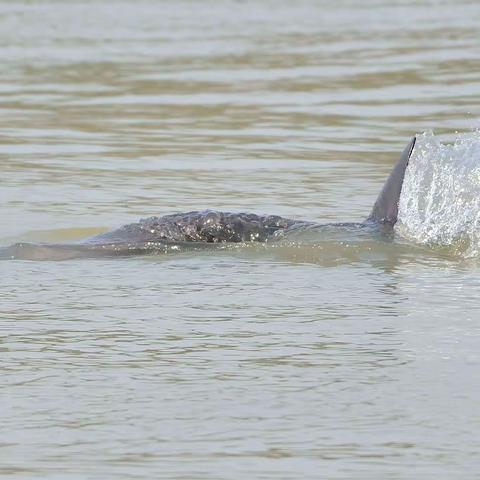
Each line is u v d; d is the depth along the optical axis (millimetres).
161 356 26391
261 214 41656
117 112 65125
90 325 28703
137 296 31328
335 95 69250
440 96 68125
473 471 20484
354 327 28422
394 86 71875
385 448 21406
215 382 24734
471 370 25281
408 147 38375
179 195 45281
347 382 24656
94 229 39875
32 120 62781
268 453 21219
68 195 45344
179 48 89000
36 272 33906
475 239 36562
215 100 68250
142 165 51469
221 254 35844
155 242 36531
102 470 20531
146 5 121438
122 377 25062
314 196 44969
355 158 52656
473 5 121875
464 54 84438
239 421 22672
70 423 22609
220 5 122062
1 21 107250
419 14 113312
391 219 37625
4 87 73000
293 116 63312
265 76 76125
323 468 20578
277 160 52375
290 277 33281
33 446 21562
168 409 23281
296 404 23500
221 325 28656
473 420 22625
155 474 20359
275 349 26812
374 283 32562
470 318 29078
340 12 115375
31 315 29562
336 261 34938
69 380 24891
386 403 23500
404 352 26531
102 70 79188
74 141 57281
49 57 85000
